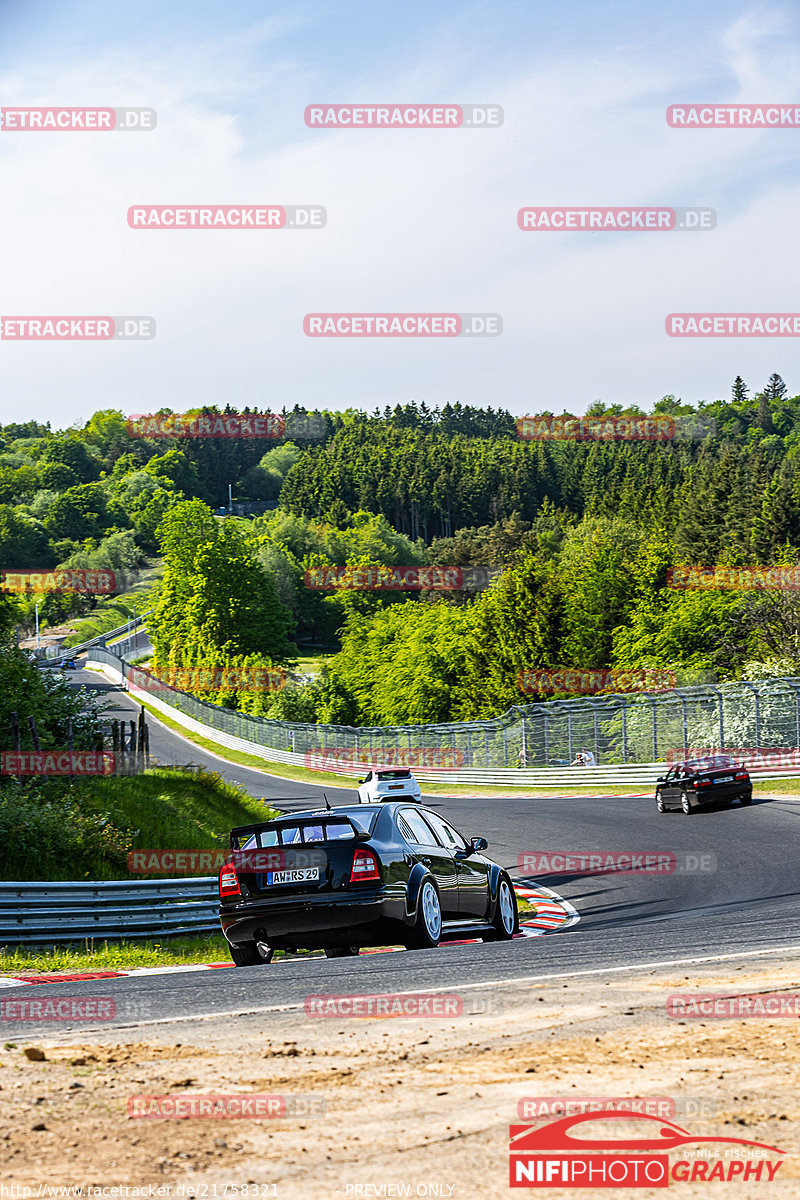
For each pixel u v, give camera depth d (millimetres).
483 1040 8852
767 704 67188
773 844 36219
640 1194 5605
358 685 156250
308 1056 8508
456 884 19047
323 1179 5867
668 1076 7543
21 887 24188
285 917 17016
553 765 86188
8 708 44000
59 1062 8508
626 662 111875
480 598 142625
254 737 133875
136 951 23703
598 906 27906
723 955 13445
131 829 37938
